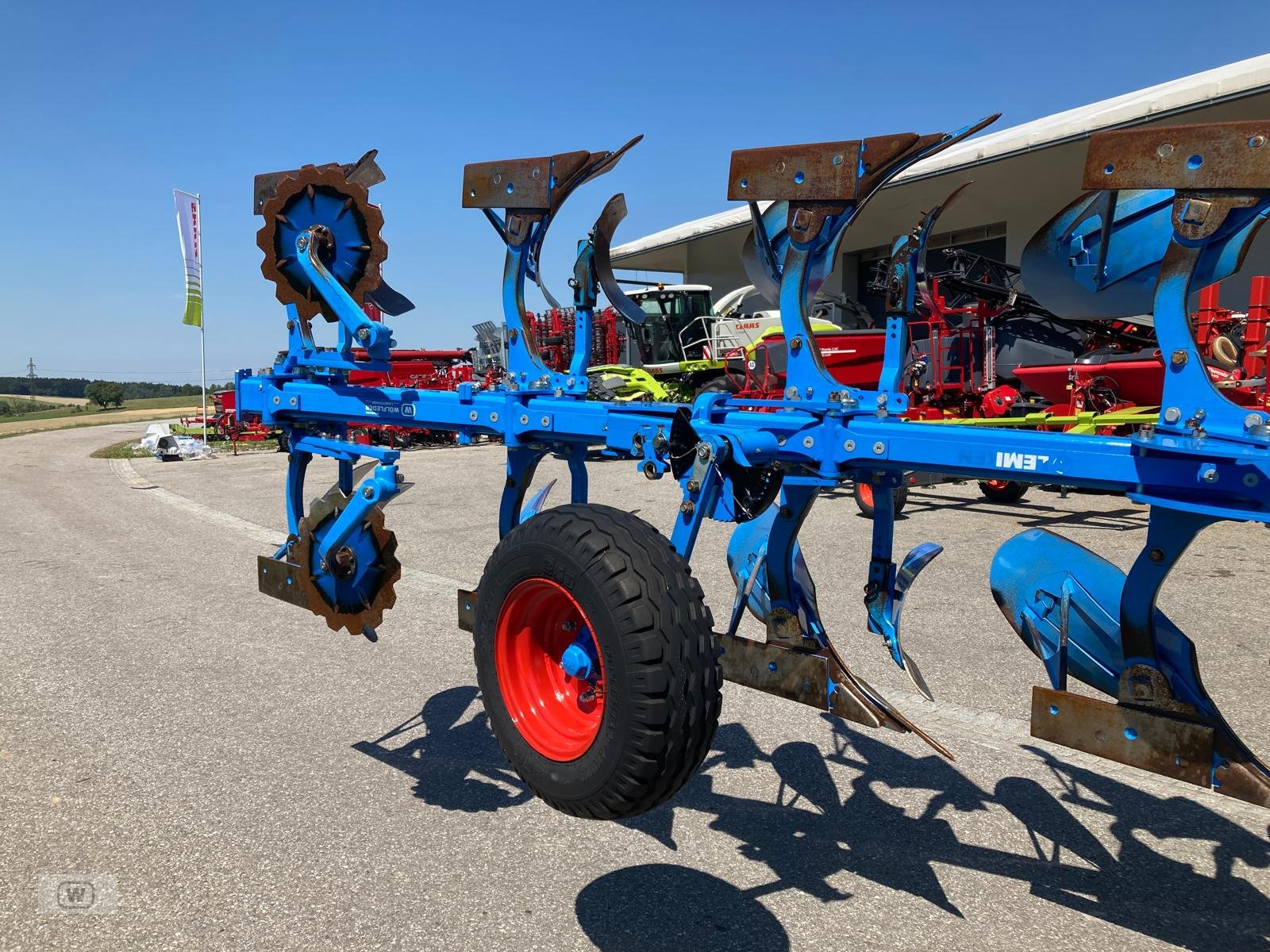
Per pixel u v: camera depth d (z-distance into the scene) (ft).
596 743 6.44
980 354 35.63
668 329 58.23
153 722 13.24
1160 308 6.03
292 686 14.78
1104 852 9.46
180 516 33.94
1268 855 9.37
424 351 64.23
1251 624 17.28
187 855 9.50
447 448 63.93
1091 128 41.93
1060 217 7.75
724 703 13.83
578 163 8.73
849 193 7.16
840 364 35.47
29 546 28.19
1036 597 8.15
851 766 11.59
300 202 10.66
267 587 12.03
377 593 10.52
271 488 42.27
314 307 10.85
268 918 8.38
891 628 8.62
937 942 7.95
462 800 10.78
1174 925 8.17
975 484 37.70
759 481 7.91
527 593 7.18
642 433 7.89
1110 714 6.81
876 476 8.40
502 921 8.31
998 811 10.37
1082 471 6.25
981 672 14.89
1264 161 5.37
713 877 9.05
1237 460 5.54
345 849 9.63
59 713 13.61
